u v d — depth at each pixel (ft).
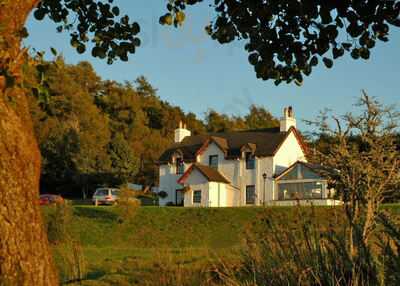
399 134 27.32
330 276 20.63
